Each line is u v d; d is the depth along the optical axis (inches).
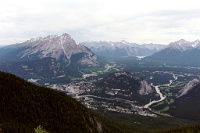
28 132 4717.0
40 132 4980.3
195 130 6186.0
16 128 4638.3
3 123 4658.0
